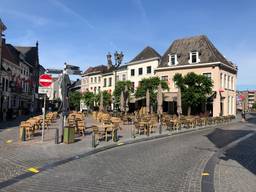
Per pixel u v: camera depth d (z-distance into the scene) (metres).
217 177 7.83
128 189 6.55
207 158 10.60
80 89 82.12
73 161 9.68
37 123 18.86
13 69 46.84
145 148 12.91
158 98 25.39
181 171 8.45
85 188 6.56
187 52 43.59
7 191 6.23
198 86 32.22
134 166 9.00
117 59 43.00
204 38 43.56
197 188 6.76
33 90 61.28
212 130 23.06
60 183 6.94
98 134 15.45
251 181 7.45
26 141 13.94
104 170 8.40
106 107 49.62
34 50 65.19
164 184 7.04
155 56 46.69
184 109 41.44
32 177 7.47
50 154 10.68
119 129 21.00
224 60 43.25
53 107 60.16
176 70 43.38
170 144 14.34
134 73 50.16
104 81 62.25
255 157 10.97
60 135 14.25
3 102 39.84
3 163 8.99
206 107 40.34
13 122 26.33
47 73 14.07
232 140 16.34
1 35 37.59
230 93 43.41
